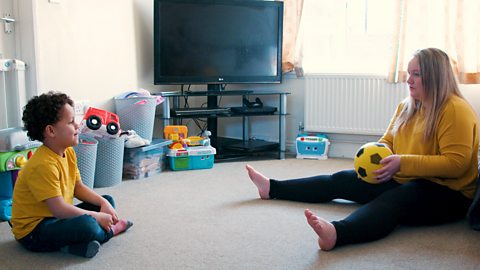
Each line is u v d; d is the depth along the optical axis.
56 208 1.77
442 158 2.00
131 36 3.54
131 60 3.55
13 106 2.60
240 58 3.84
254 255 1.79
